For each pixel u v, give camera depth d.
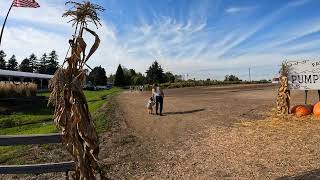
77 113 4.47
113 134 13.48
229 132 13.02
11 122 18.67
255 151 9.88
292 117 15.52
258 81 91.12
